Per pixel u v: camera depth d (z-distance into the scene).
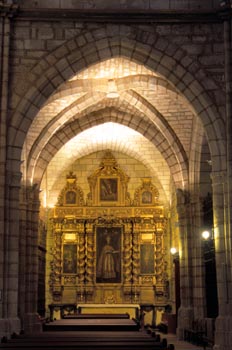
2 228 18.31
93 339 14.81
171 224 36.31
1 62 19.27
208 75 19.83
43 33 19.80
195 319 25.78
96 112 30.39
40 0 20.22
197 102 19.86
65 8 20.02
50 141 29.72
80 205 37.03
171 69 20.00
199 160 27.39
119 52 20.23
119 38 19.89
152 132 29.80
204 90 19.73
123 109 30.14
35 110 19.48
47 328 23.22
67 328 23.23
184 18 19.91
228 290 18.62
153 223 36.78
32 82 19.47
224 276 18.70
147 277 36.25
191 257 27.20
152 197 37.22
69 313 35.62
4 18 19.55
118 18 19.91
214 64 19.89
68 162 37.16
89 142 35.91
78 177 37.59
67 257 36.50
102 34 19.88
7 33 19.47
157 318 35.72
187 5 20.38
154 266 36.31
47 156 29.61
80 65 20.02
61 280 36.19
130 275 36.31
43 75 19.53
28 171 27.95
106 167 37.56
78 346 12.89
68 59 19.73
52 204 37.28
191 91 19.89
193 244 27.27
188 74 19.84
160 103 26.94
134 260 36.47
